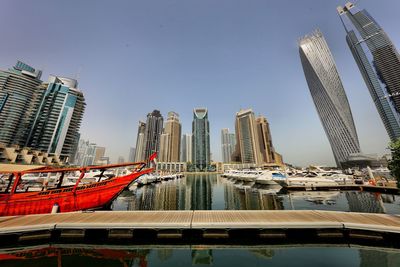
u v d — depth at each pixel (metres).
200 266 9.14
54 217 13.39
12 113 112.94
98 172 58.22
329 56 163.12
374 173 71.12
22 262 9.60
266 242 11.62
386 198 28.98
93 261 9.77
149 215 13.77
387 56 128.50
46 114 119.25
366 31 142.50
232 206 26.00
